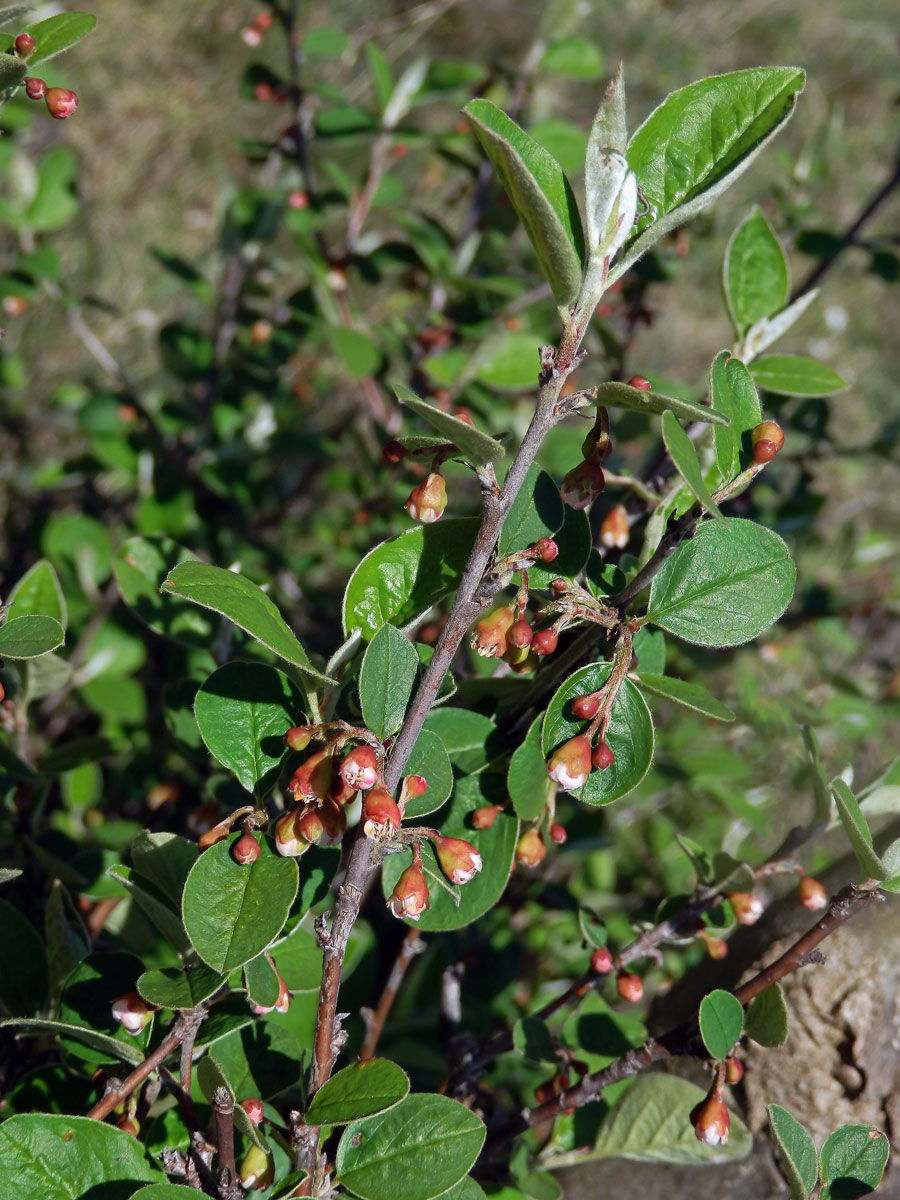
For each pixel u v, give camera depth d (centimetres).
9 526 100
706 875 55
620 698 48
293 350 96
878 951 55
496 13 197
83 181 151
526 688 53
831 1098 56
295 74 88
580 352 45
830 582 108
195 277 94
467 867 47
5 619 50
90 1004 51
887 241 85
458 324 88
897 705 103
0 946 54
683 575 49
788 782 98
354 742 46
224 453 92
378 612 50
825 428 91
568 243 44
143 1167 48
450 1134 47
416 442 48
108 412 89
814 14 222
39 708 79
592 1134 56
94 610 83
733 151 47
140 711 79
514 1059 70
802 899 54
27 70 49
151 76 171
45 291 89
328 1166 49
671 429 44
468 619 46
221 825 47
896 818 57
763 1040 51
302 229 86
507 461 69
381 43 186
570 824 73
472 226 89
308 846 47
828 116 93
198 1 176
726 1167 57
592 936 56
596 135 45
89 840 68
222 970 45
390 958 72
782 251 59
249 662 49
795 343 164
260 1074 51
